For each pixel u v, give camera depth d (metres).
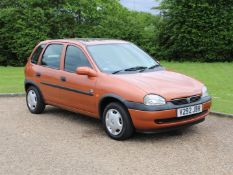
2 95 12.74
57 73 9.36
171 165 6.67
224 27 24.17
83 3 25.62
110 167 6.62
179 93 7.76
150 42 25.67
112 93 7.95
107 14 26.69
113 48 9.15
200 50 24.34
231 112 10.07
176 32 24.55
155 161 6.86
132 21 26.25
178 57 25.36
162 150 7.39
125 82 7.90
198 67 21.36
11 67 23.83
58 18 25.38
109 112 8.09
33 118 9.87
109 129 8.12
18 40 24.75
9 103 11.73
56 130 8.79
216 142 7.82
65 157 7.11
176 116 7.65
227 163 6.73
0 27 25.12
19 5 26.00
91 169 6.55
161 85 7.86
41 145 7.78
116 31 25.55
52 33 25.50
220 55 24.48
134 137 8.18
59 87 9.30
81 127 9.00
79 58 8.98
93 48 8.97
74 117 9.91
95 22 26.50
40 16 25.00
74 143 7.86
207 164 6.70
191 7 24.19
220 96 12.65
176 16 24.52
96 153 7.29
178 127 7.80
